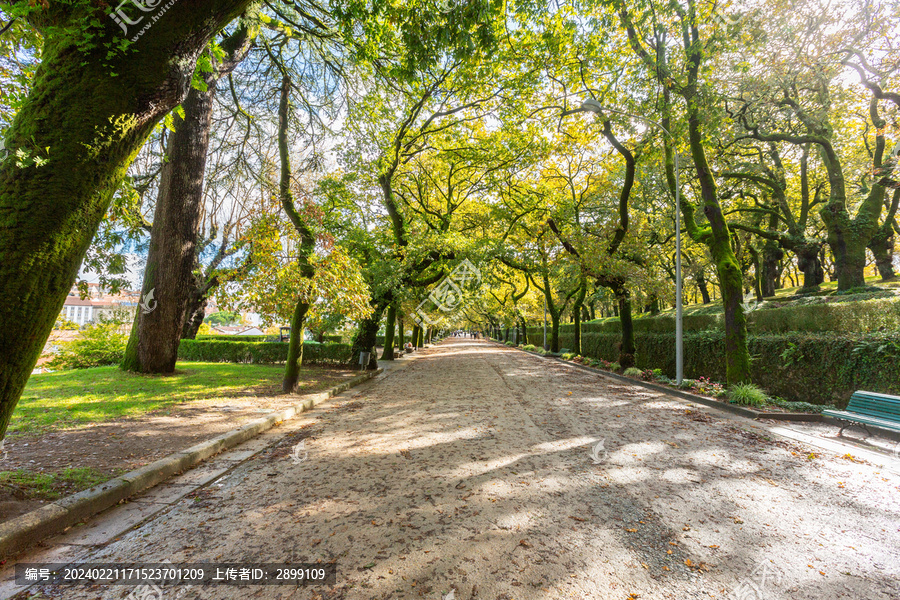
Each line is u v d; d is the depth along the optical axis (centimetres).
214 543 310
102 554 294
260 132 1525
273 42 1235
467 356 2797
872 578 272
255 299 882
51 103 279
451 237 1686
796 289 2294
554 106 1442
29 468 427
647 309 3209
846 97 1359
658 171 1802
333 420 759
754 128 1444
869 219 1542
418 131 1692
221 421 672
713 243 1136
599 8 1015
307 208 980
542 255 1933
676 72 1076
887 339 800
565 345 3525
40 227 268
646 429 691
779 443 613
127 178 482
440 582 260
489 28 590
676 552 301
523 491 412
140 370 1196
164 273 1200
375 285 1517
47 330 289
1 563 278
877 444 612
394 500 390
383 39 887
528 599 244
